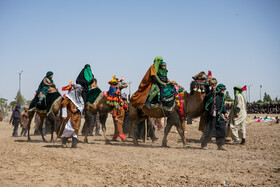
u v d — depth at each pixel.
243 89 12.39
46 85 12.52
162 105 10.57
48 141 13.04
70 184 5.32
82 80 12.25
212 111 10.09
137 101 11.01
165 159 8.13
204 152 9.57
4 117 44.22
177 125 10.77
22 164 6.92
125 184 5.42
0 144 11.42
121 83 12.80
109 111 12.45
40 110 12.57
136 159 8.10
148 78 10.73
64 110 10.26
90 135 16.64
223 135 10.20
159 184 5.44
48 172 6.17
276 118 24.45
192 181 5.68
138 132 13.31
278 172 6.47
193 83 10.59
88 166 6.95
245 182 5.64
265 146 11.09
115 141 13.44
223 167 7.04
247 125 23.55
